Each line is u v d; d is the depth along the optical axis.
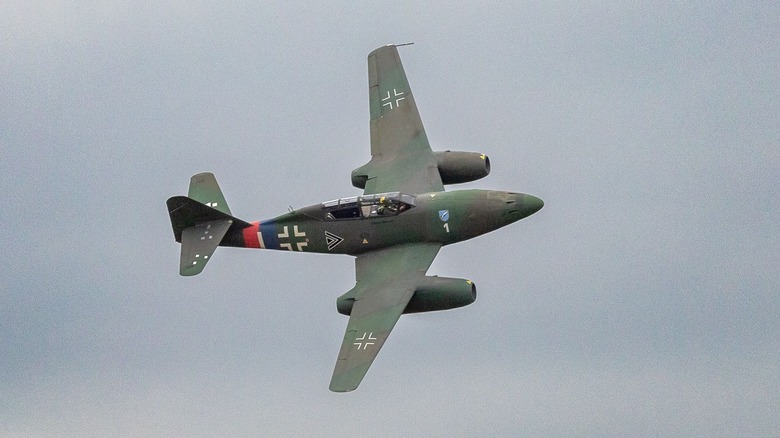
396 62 172.88
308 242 155.50
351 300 144.38
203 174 164.88
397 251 150.25
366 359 133.00
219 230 157.75
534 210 148.00
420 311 143.25
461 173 159.50
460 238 149.00
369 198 150.50
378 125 168.25
